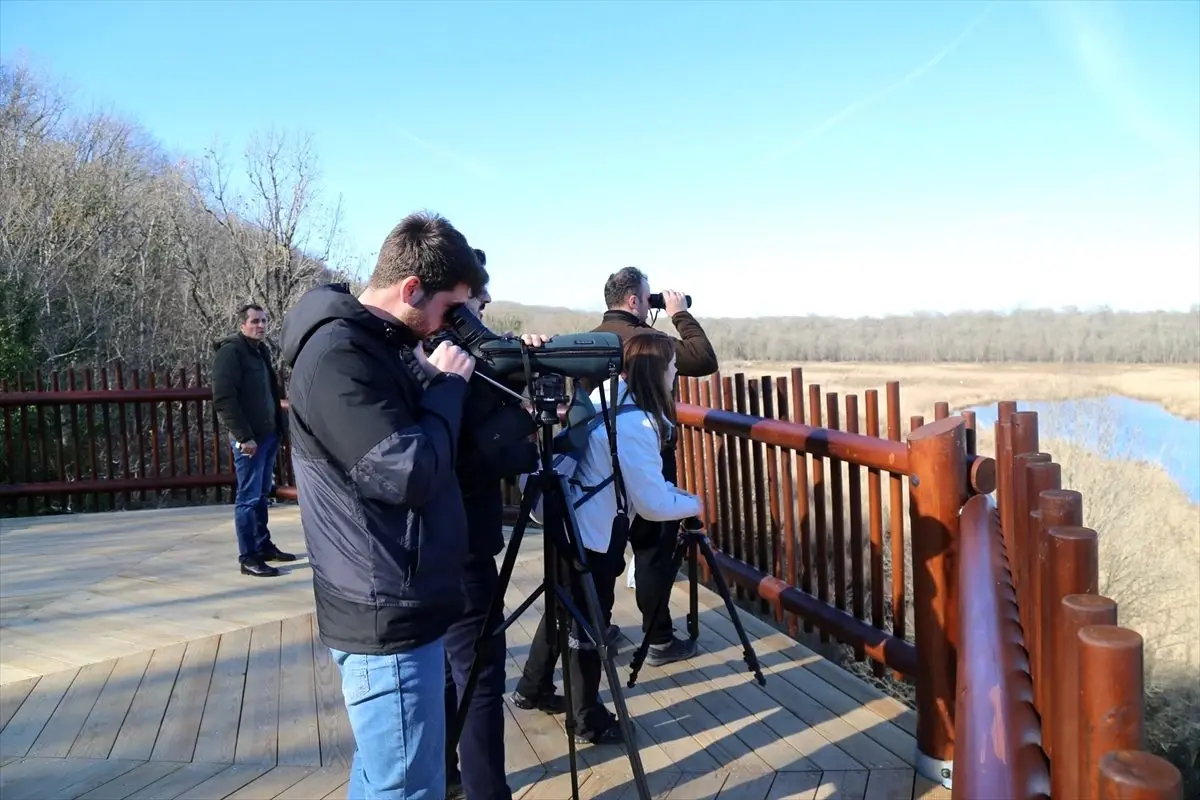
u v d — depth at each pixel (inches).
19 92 848.9
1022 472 87.4
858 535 139.7
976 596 65.9
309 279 693.3
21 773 120.5
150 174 909.2
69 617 185.9
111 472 331.3
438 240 75.3
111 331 660.1
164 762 123.6
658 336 125.0
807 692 138.6
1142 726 33.5
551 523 100.4
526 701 135.2
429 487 69.8
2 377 458.9
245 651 163.8
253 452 214.1
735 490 184.5
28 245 633.6
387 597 72.1
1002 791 39.0
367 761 75.2
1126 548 579.8
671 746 123.3
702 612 177.8
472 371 81.6
